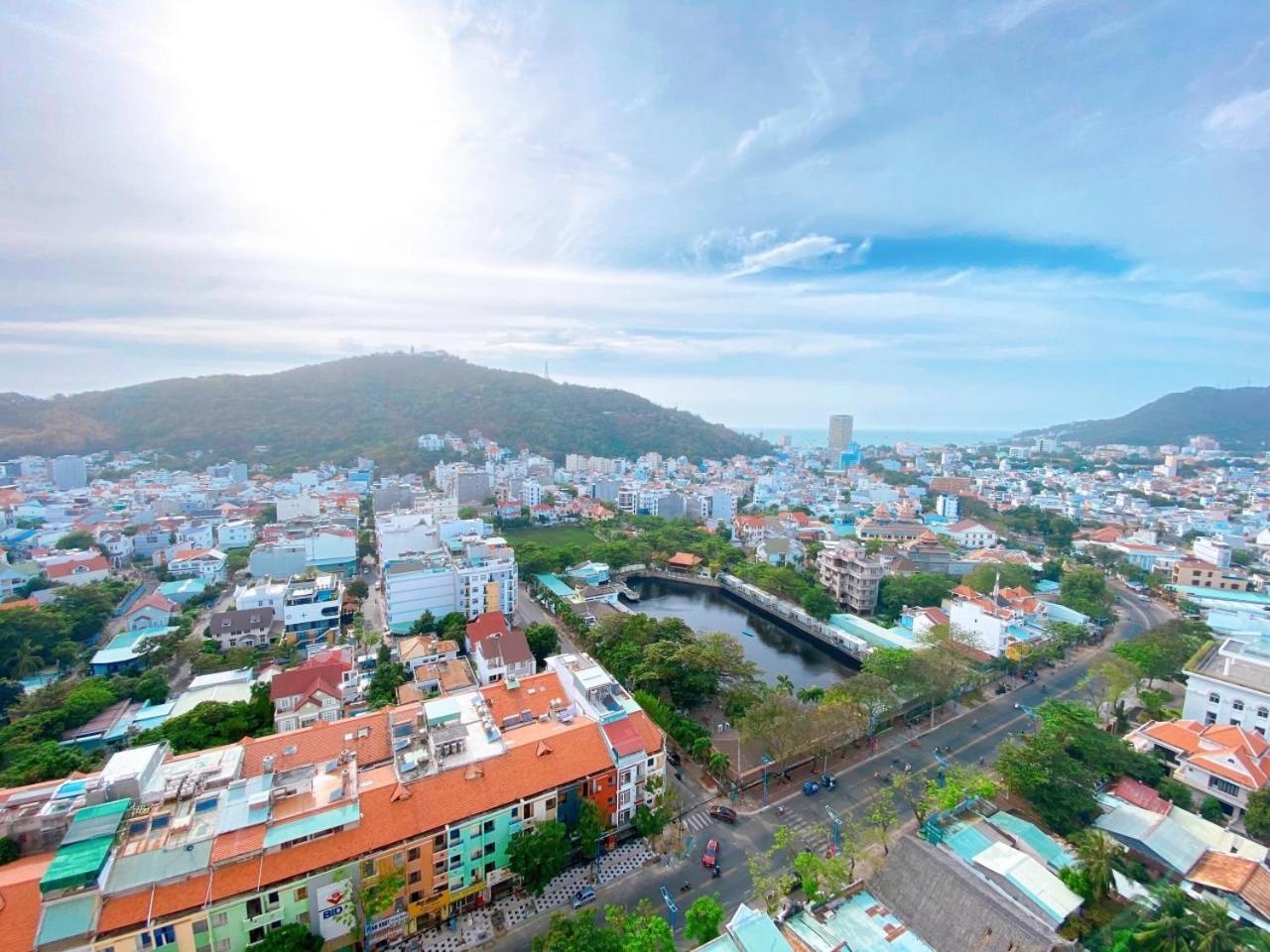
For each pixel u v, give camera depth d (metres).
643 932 46.94
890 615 140.50
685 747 83.94
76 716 86.06
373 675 101.00
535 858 56.16
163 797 53.91
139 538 183.62
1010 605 132.62
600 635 117.75
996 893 50.94
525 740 65.44
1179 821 63.62
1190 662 89.69
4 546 168.62
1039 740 70.56
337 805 54.12
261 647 121.25
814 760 82.38
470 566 138.00
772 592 162.62
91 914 43.66
